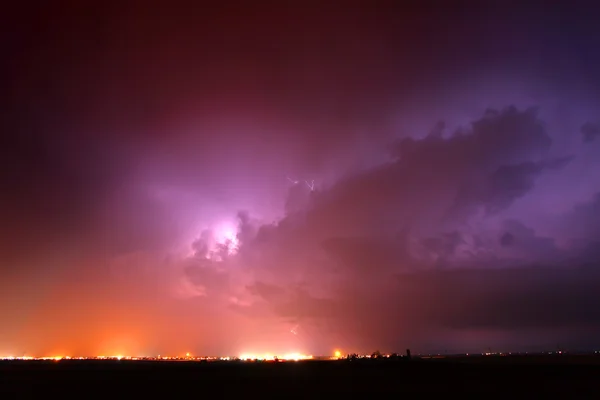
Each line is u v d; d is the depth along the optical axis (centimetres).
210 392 4688
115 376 6444
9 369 8162
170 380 5891
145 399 4281
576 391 4628
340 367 8125
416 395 4412
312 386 5088
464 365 8025
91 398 4347
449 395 4394
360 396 4400
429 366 7931
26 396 4500
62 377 6281
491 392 4634
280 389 4906
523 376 6084
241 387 5075
